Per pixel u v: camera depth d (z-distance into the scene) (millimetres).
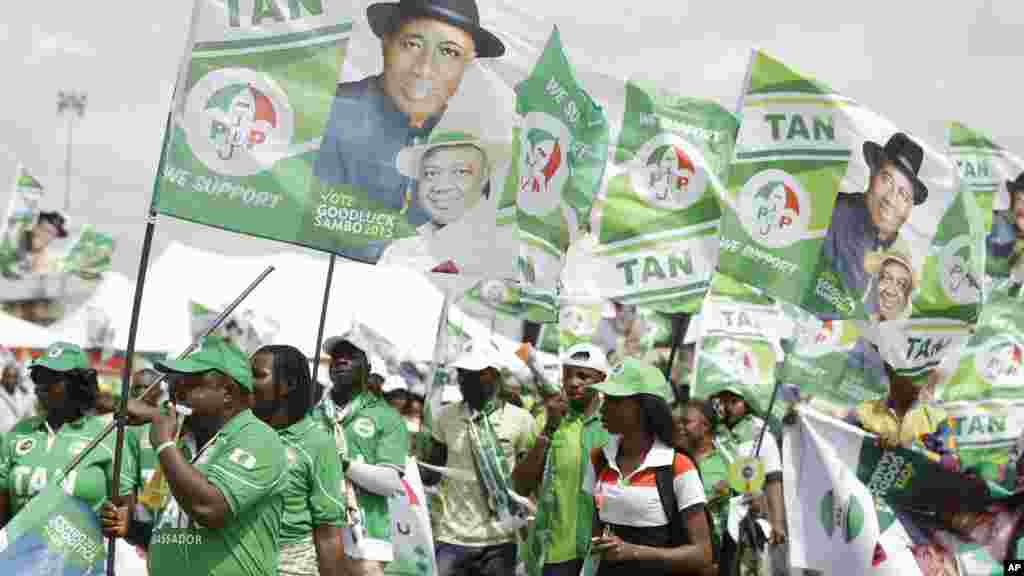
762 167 9055
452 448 9367
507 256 6984
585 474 6762
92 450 6512
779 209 9039
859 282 9125
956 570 9266
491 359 9289
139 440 6648
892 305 9234
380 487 7438
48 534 5934
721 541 8727
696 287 9930
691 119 10016
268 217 6105
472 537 9242
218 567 4988
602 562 6461
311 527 5754
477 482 9281
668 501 6375
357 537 7355
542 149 8008
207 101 5945
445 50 6727
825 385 9250
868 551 8789
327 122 6285
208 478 4914
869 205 9086
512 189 6934
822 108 8984
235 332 17141
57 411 6863
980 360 12445
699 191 9953
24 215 17125
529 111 7695
